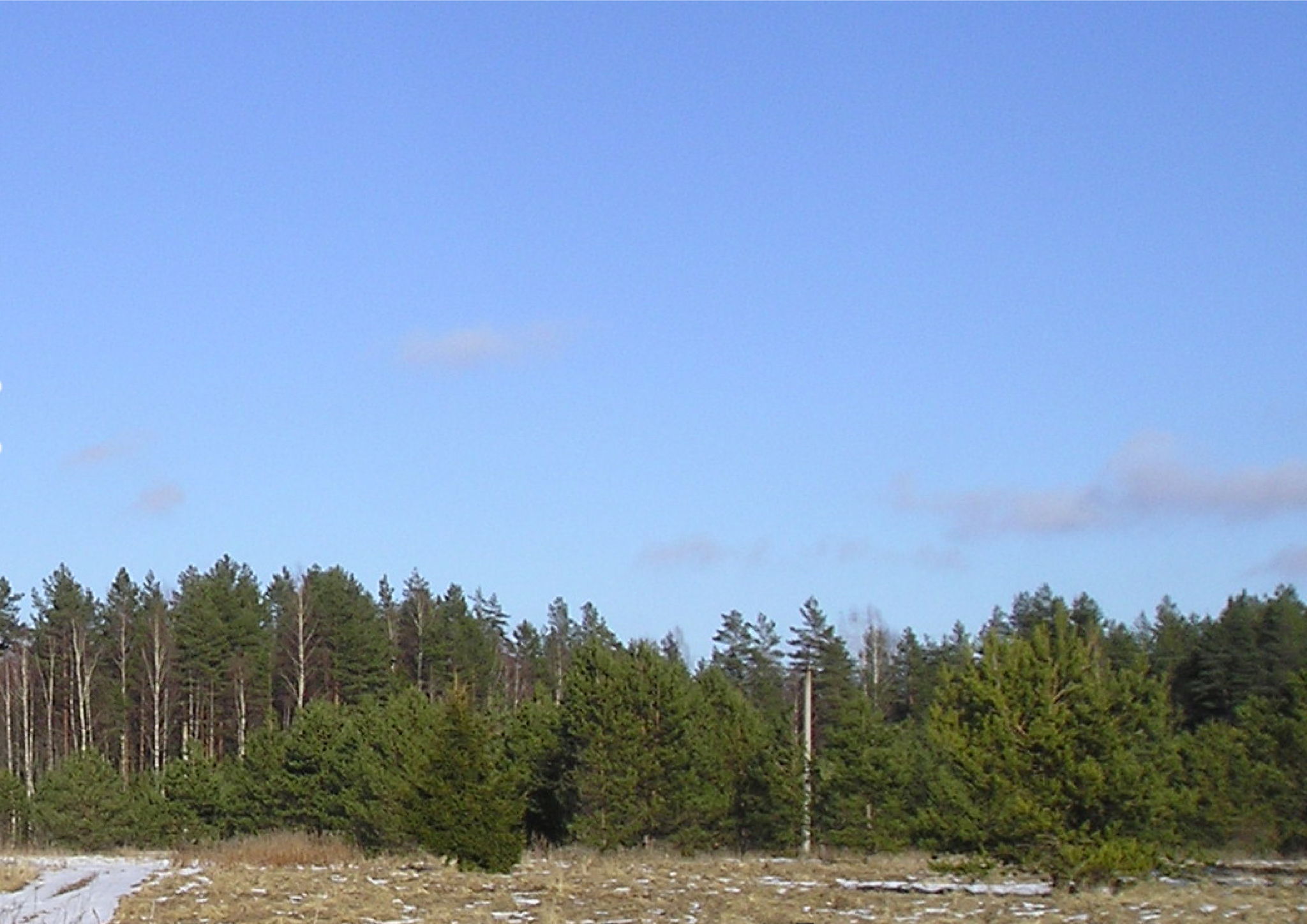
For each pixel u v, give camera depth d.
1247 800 40.41
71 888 29.41
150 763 79.19
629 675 41.66
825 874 33.97
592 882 30.48
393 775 40.47
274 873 33.12
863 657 85.19
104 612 80.62
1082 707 27.22
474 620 82.88
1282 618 65.75
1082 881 26.61
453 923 22.91
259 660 77.00
